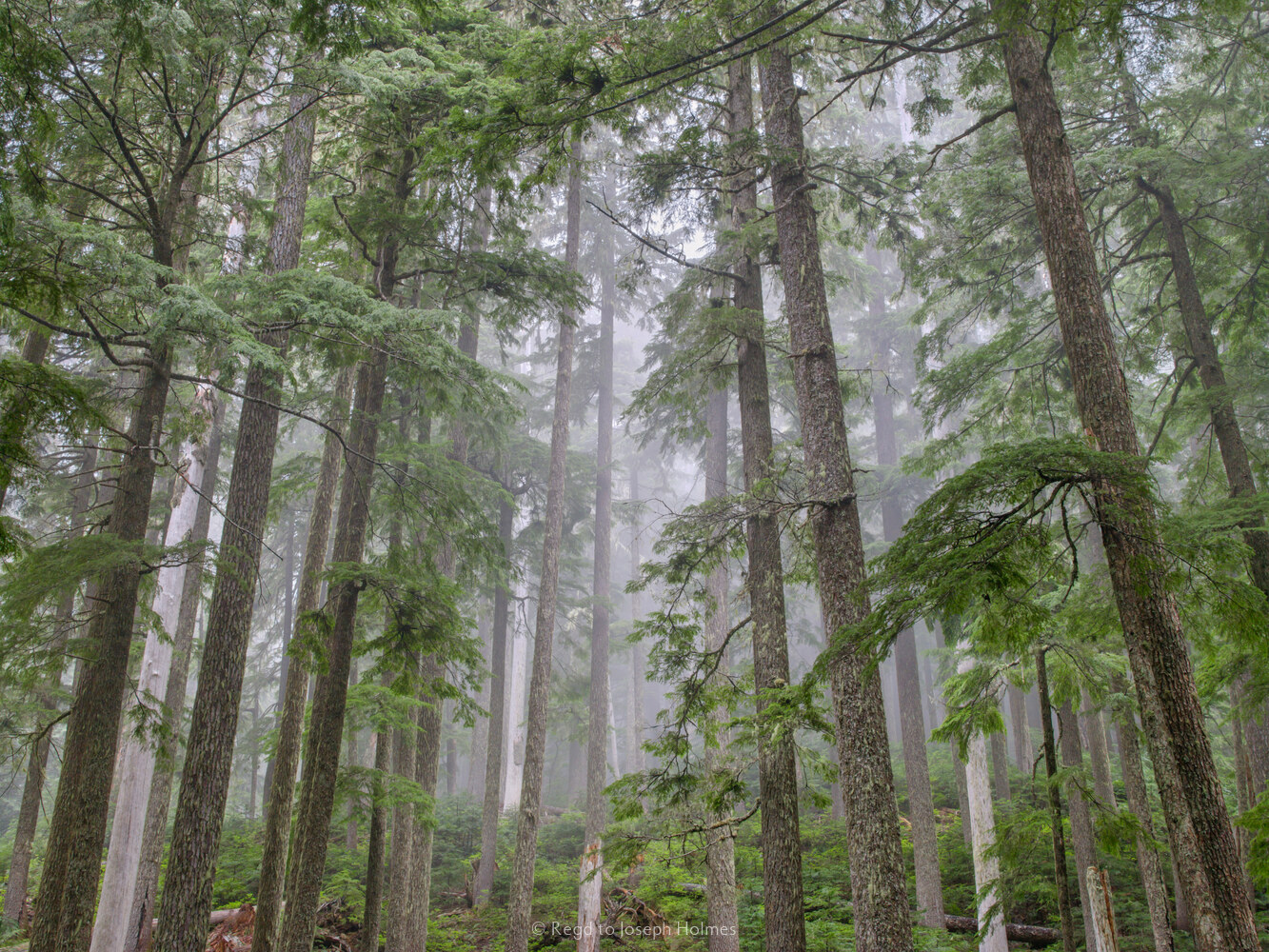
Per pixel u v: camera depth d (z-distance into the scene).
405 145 10.62
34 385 6.14
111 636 7.90
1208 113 10.92
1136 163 10.13
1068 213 7.47
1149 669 6.33
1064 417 12.69
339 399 11.16
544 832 22.25
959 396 12.25
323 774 9.51
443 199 9.80
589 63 6.88
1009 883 7.62
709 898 12.49
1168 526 5.75
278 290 8.17
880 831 6.76
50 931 7.09
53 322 7.72
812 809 21.58
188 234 9.46
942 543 5.21
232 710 8.80
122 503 8.23
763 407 10.09
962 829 17.84
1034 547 5.31
